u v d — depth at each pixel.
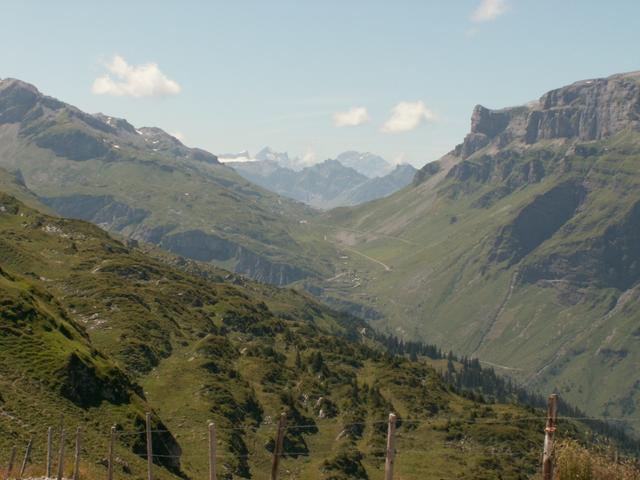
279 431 52.94
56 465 95.25
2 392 115.69
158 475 116.19
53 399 123.19
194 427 182.88
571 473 68.31
